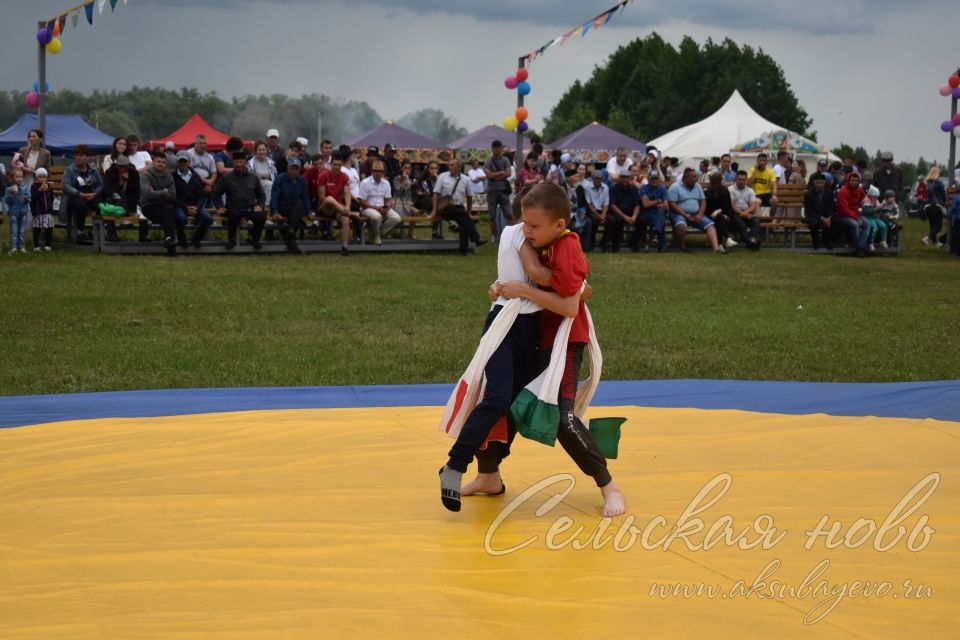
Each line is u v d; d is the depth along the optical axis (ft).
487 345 13.94
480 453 14.92
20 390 25.48
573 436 14.10
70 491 15.15
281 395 22.66
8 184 56.39
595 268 57.47
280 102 253.65
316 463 16.84
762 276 55.47
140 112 287.89
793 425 19.66
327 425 19.38
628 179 67.92
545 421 13.80
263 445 17.98
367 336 34.09
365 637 10.28
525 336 14.21
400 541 13.11
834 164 80.38
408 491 15.34
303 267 53.72
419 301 42.45
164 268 51.03
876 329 37.65
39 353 30.14
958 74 75.87
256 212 59.00
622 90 331.16
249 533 13.33
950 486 15.76
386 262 57.52
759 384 24.08
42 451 17.52
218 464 16.71
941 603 11.25
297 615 10.77
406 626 10.53
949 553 12.84
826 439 18.56
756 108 299.58
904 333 36.81
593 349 14.51
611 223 67.77
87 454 17.28
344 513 14.24
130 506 14.42
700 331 36.29
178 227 57.88
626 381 24.53
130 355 30.01
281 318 37.52
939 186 82.53
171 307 39.24
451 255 62.59
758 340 34.71
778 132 111.24
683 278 53.57
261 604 11.05
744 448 17.97
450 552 12.75
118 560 12.30
